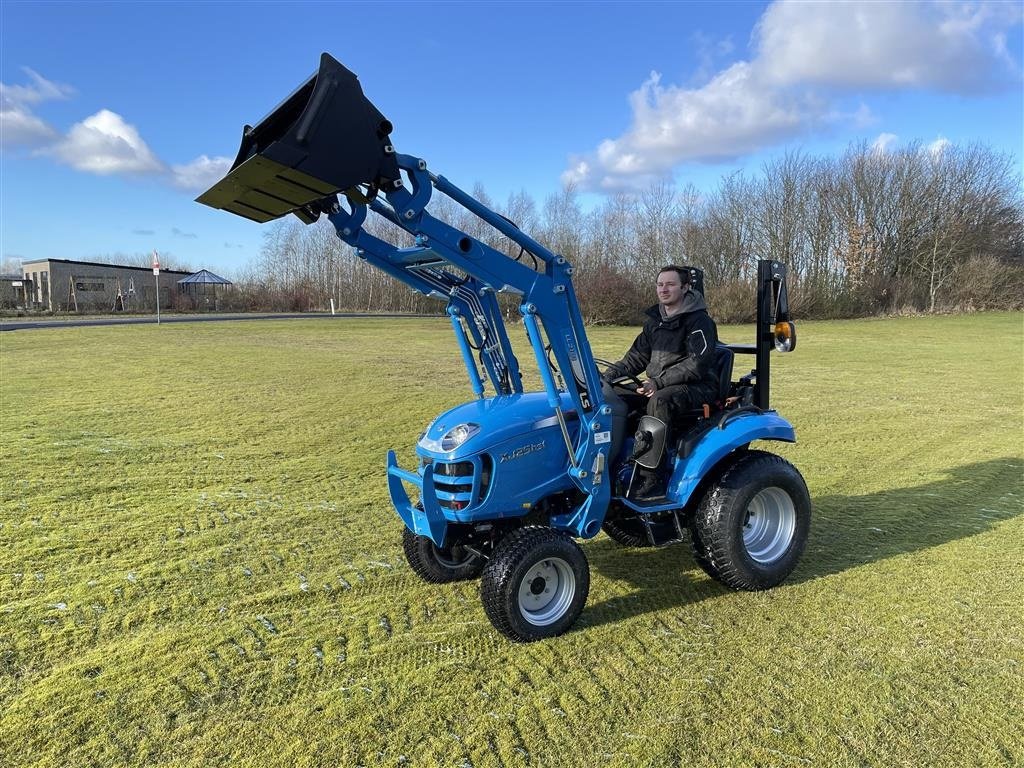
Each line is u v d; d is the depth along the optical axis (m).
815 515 5.20
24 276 47.22
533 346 3.34
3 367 13.48
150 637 3.38
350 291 51.34
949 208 38.62
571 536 3.66
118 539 4.64
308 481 6.02
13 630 3.45
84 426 8.12
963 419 8.83
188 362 14.54
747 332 23.77
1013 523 5.00
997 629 3.44
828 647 3.28
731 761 2.49
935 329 25.77
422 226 2.91
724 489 3.78
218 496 5.57
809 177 39.28
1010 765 2.47
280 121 2.98
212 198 2.93
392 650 3.27
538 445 3.49
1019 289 36.38
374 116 2.77
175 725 2.71
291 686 2.97
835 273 38.06
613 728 2.68
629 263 38.03
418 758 2.51
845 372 13.44
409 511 3.65
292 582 4.01
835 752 2.54
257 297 46.38
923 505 5.42
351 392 10.73
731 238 39.38
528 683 2.99
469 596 3.86
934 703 2.83
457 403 9.78
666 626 3.51
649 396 3.87
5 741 2.62
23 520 4.98
